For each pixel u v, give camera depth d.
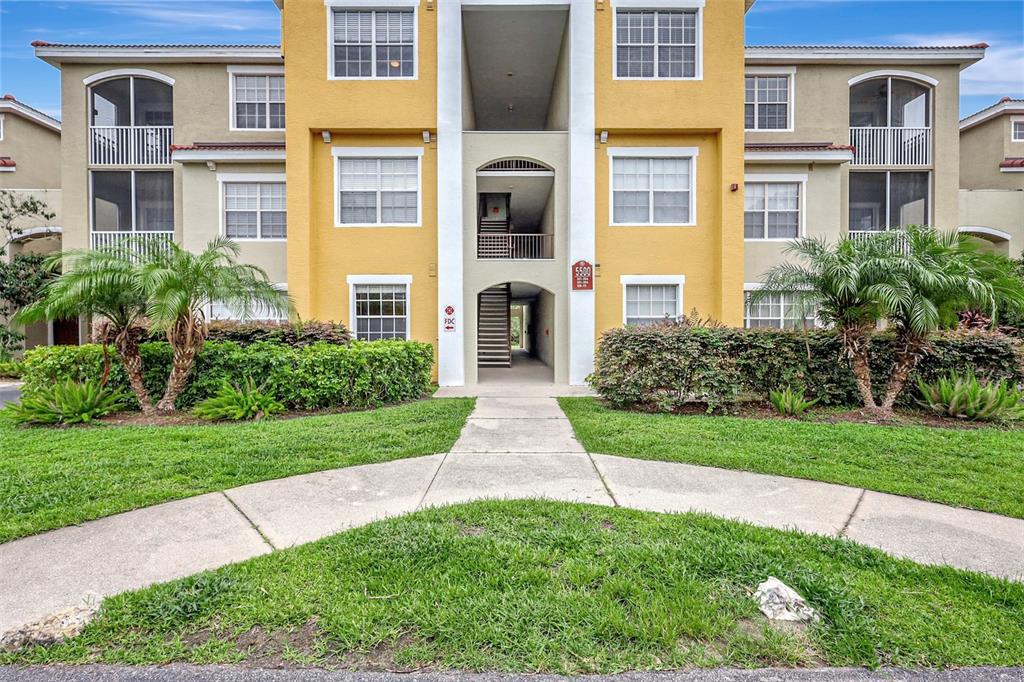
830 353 8.85
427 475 5.24
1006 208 15.62
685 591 2.99
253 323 10.90
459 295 12.93
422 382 10.55
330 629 2.67
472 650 2.53
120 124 16.39
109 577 3.21
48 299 7.59
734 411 8.52
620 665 2.43
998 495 4.57
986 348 8.67
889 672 2.40
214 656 2.49
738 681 2.34
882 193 15.59
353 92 12.75
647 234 13.13
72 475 4.98
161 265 7.69
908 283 7.55
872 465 5.48
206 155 13.53
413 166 13.23
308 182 12.71
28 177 18.34
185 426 7.27
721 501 4.52
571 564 3.30
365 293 13.29
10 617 2.80
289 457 5.72
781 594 2.87
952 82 15.08
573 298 12.91
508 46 14.56
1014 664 2.44
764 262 13.95
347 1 12.68
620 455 5.98
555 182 13.24
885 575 3.20
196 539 3.74
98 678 2.37
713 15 12.78
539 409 9.14
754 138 15.11
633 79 12.81
